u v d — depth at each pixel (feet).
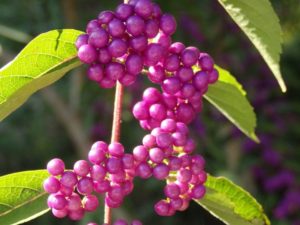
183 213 1.89
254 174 1.79
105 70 0.47
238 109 0.60
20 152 2.11
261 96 1.80
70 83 1.64
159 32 0.49
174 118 0.51
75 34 0.49
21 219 0.52
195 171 0.50
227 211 0.57
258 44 0.47
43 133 2.07
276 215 1.73
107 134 1.68
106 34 0.46
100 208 1.37
